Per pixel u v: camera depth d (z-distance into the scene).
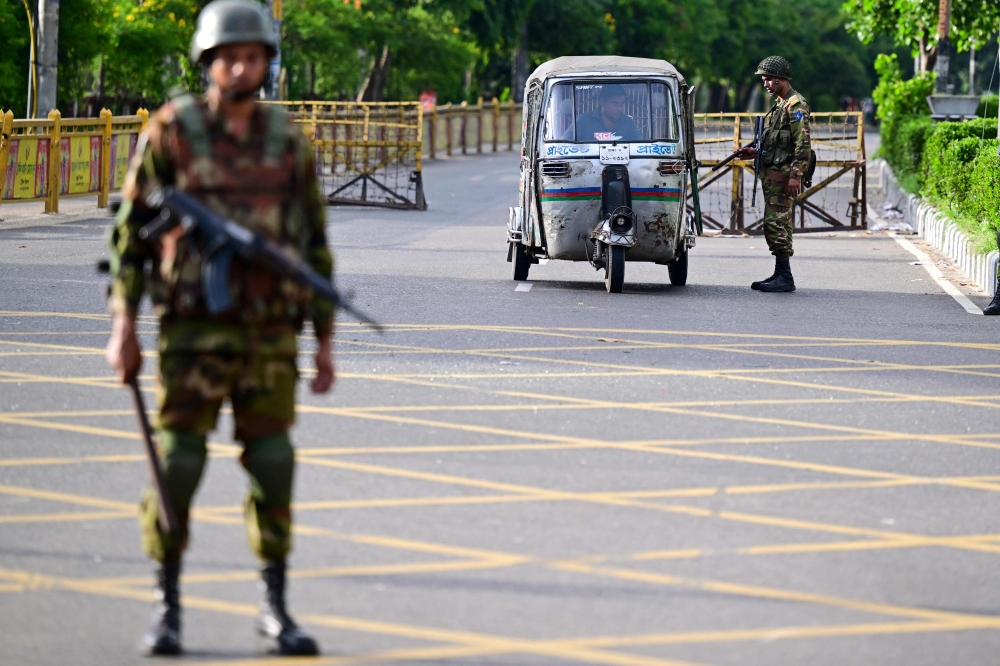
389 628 17.22
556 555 20.34
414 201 95.69
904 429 29.48
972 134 77.81
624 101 51.34
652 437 28.16
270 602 16.41
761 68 51.66
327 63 159.50
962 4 113.38
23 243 62.75
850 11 117.94
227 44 15.57
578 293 50.38
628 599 18.48
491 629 17.27
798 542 21.28
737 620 17.78
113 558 19.77
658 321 43.59
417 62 176.50
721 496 23.83
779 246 51.88
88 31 111.56
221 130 15.77
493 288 51.19
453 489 23.88
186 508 16.11
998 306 46.62
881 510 23.23
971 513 23.20
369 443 27.02
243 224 15.62
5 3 102.62
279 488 16.17
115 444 26.47
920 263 63.19
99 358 35.09
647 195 50.41
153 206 15.63
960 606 18.53
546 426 28.86
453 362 35.75
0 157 71.19
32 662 15.88
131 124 86.38
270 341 15.81
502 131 189.00
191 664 15.91
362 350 37.19
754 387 33.53
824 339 40.91
